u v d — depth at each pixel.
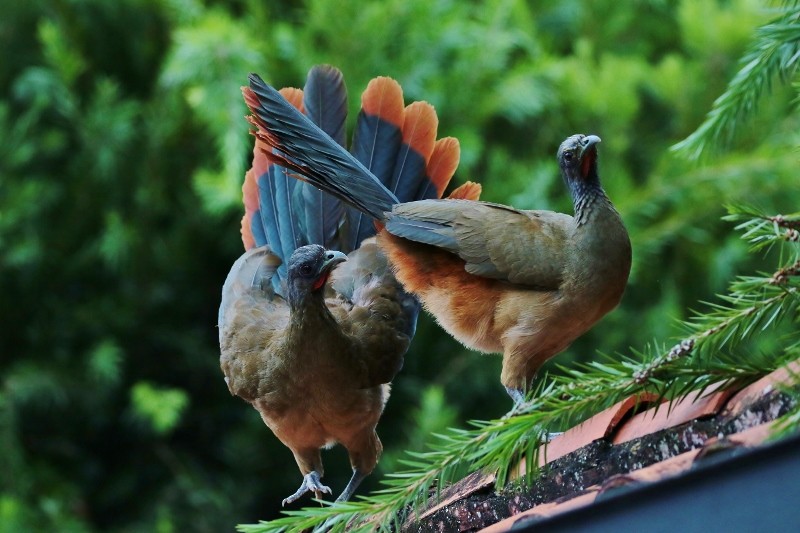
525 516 4.34
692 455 3.83
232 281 8.35
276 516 15.46
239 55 13.94
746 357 4.70
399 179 7.67
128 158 15.97
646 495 3.72
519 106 14.91
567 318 6.59
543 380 5.21
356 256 8.28
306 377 7.45
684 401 4.62
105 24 16.31
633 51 16.45
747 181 14.18
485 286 6.79
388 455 14.20
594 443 4.74
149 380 16.03
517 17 15.55
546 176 14.52
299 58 14.66
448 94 15.00
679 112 15.41
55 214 16.12
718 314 4.75
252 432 15.52
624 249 6.55
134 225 15.75
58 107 15.82
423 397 13.94
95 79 16.42
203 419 16.03
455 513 5.20
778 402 4.14
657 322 14.23
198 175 13.82
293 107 7.08
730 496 3.54
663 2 16.42
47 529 14.32
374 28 14.74
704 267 14.86
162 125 15.41
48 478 15.27
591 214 6.56
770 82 5.49
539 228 6.71
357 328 7.68
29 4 16.38
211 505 15.27
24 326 16.09
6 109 15.65
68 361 15.80
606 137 15.30
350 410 7.61
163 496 15.38
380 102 7.77
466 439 4.98
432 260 6.94
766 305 4.70
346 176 7.07
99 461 15.98
